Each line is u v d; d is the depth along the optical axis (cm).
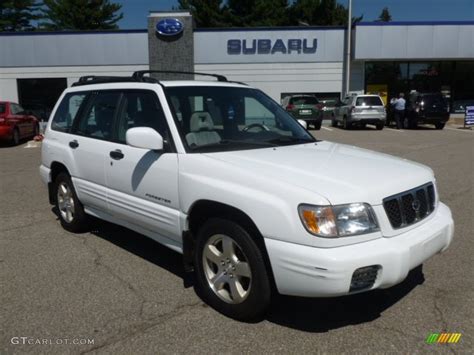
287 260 308
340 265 294
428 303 381
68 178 557
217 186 350
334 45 2561
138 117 446
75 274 445
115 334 338
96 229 588
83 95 548
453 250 502
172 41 2467
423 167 400
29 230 589
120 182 455
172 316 363
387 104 2689
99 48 2569
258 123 465
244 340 329
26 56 2583
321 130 2228
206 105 436
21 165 1166
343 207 306
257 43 2556
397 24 2436
